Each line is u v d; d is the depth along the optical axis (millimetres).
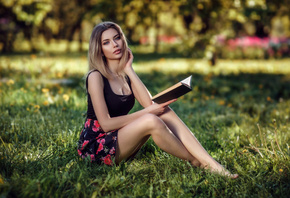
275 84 8836
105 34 2996
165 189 2623
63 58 16062
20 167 2805
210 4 10531
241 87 8375
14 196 2352
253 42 20016
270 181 2781
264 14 10672
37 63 11711
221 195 2543
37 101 5398
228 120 4945
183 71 11477
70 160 3086
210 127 4547
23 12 9992
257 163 3055
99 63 2984
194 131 4129
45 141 3514
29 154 3141
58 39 28688
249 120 4945
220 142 3797
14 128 3867
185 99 6699
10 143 3420
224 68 12531
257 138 3846
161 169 3014
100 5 10188
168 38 27688
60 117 4441
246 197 2523
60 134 3580
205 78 9484
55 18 24156
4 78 8312
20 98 5527
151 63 14422
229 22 11344
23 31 23078
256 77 10398
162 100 2941
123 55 3096
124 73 3154
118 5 10109
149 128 2844
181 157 2980
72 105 5219
